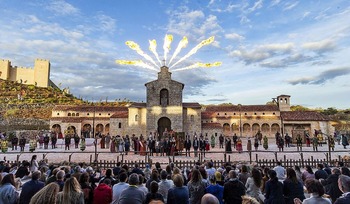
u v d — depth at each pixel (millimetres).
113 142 30969
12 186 7344
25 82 131000
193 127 48750
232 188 7750
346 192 5707
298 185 8195
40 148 34812
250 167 14469
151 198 6785
